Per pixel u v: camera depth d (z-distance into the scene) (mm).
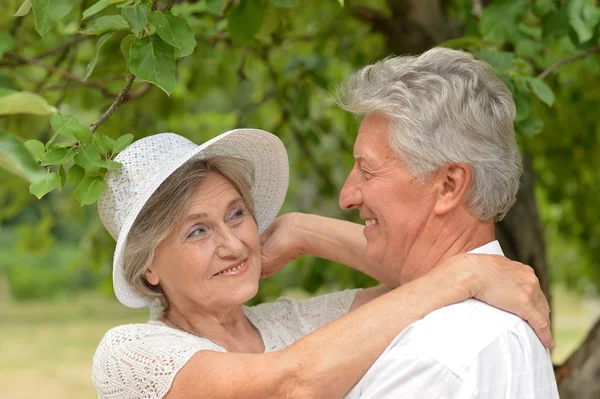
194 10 3814
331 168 6422
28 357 15422
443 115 2301
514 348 2209
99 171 2625
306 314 3035
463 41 3234
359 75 2467
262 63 5586
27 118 4207
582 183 6266
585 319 19188
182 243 2615
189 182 2578
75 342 17125
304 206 6453
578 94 5062
